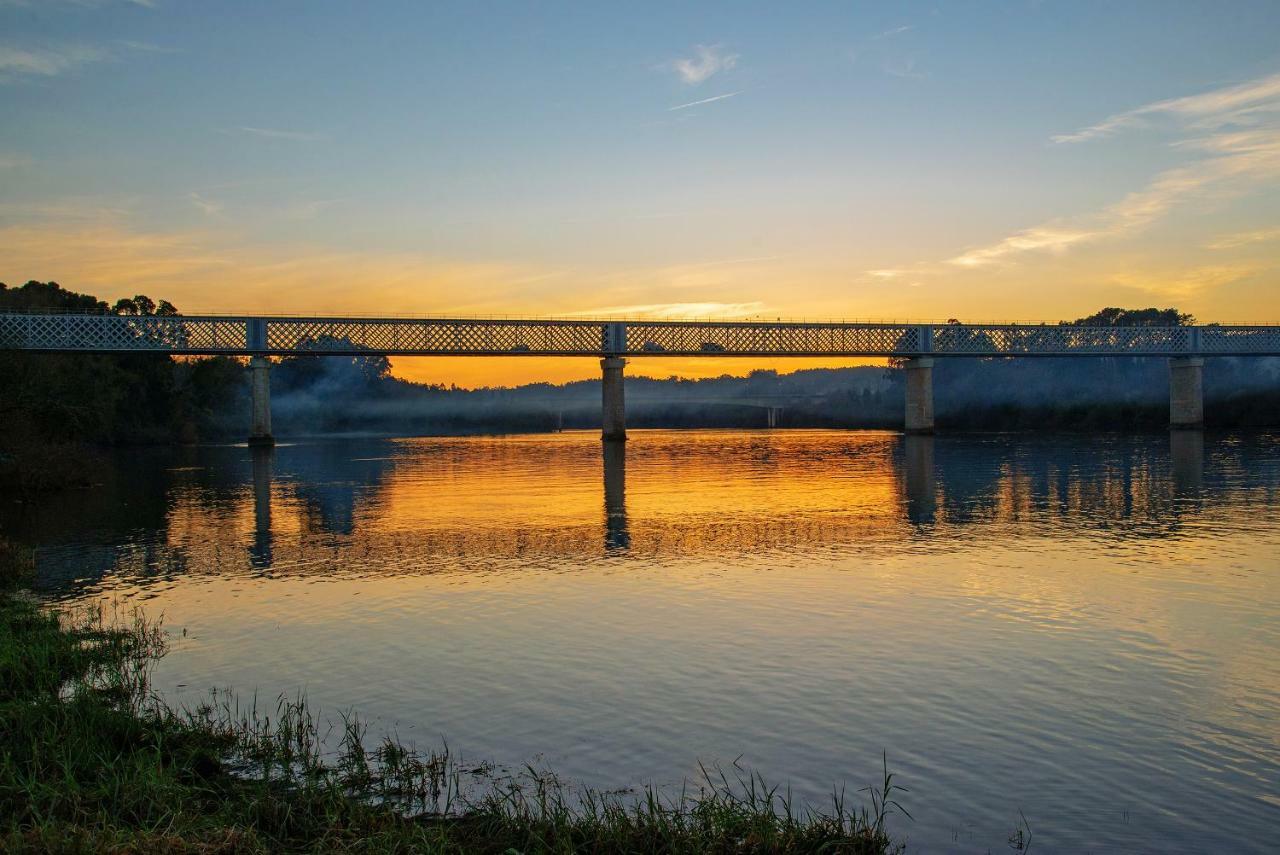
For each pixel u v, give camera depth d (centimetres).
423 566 3575
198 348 13112
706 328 15912
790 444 13725
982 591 3003
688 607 2811
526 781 1570
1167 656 2255
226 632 2553
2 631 2406
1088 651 2302
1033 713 1869
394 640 2459
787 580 3219
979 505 5438
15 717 1805
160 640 2467
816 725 1814
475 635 2506
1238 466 8000
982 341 16975
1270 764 1617
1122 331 16738
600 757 1669
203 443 15112
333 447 13712
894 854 1319
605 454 11506
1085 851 1331
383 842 1337
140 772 1562
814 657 2266
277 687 2077
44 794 1472
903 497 5941
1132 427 17100
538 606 2848
